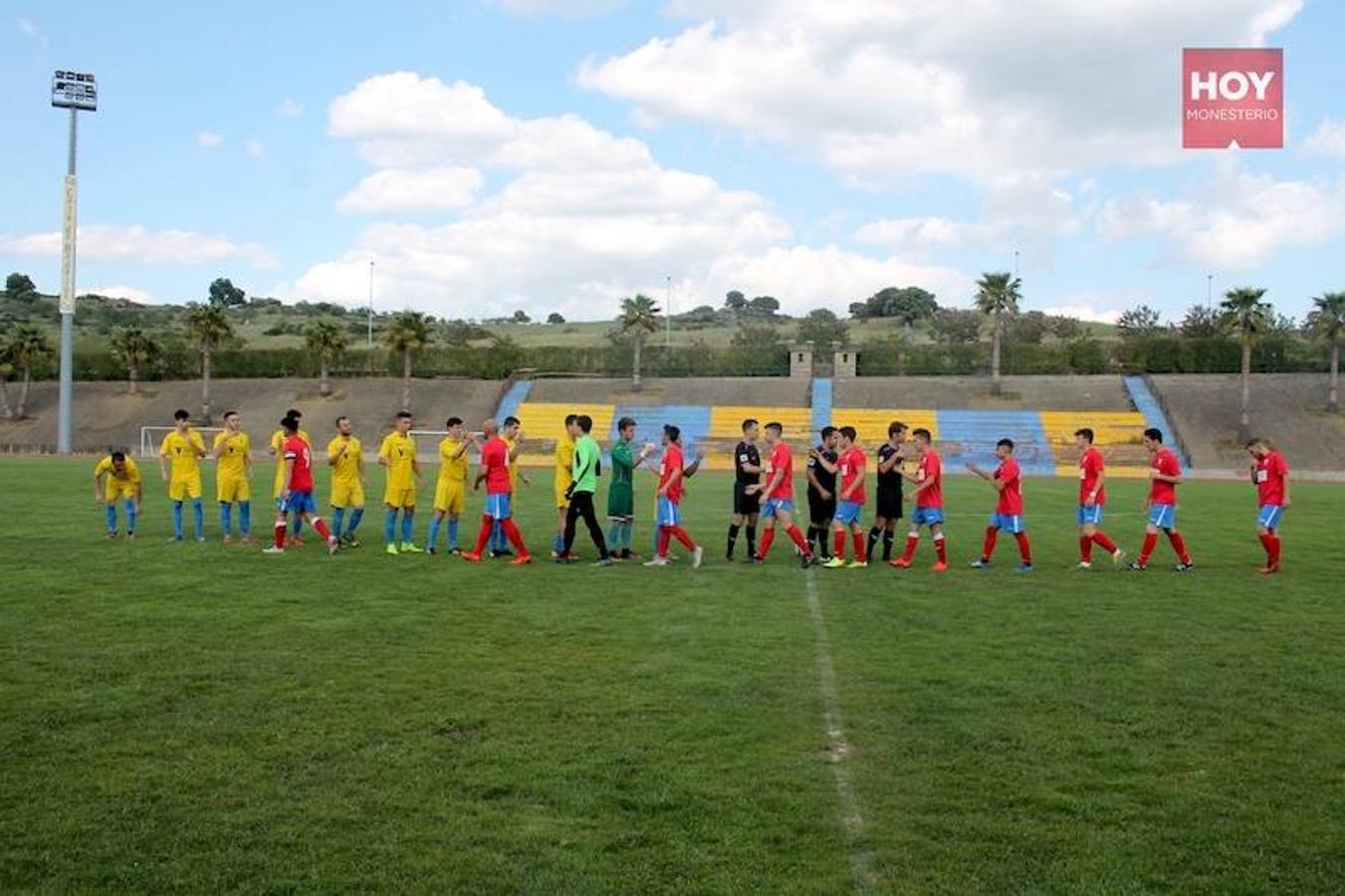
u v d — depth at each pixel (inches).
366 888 199.6
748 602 504.4
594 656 383.2
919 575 605.3
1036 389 2701.8
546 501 1109.7
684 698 326.3
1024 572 621.9
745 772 261.3
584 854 214.1
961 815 235.3
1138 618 470.0
